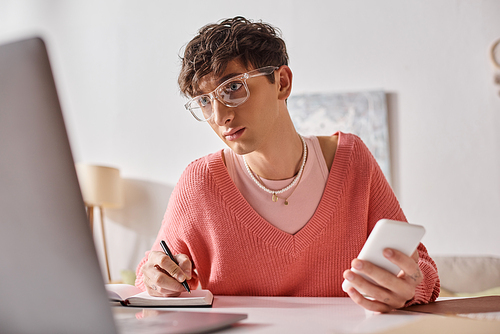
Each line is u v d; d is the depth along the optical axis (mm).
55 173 369
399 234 589
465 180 2615
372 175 1054
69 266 379
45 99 358
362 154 1055
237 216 1001
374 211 1061
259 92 846
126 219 2920
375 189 1062
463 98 2666
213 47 847
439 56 2711
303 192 1007
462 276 2188
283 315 602
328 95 2748
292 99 2779
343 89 2779
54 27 3176
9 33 3203
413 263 590
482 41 2676
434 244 2605
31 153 366
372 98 2707
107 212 2936
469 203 2598
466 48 2689
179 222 1061
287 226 1005
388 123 2721
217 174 1025
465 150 2633
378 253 605
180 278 747
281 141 953
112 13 3135
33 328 398
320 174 1025
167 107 2994
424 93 2705
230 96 827
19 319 399
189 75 873
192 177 1052
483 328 477
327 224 1004
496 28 2666
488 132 2621
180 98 2988
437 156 2654
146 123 3002
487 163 2604
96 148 3031
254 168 1003
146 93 3031
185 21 3035
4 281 390
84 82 3105
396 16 2773
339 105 2730
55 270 381
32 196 371
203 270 1087
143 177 2953
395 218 1051
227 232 1010
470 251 2564
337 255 1021
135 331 433
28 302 392
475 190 2600
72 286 383
